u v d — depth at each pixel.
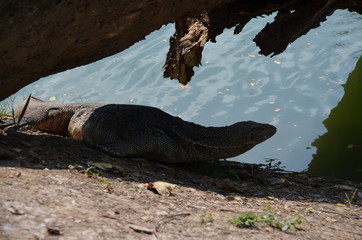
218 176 11.05
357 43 25.03
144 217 6.42
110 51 9.29
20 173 7.31
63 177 7.71
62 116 12.23
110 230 5.67
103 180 8.08
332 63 23.34
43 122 12.12
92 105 12.20
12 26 8.14
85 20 8.43
